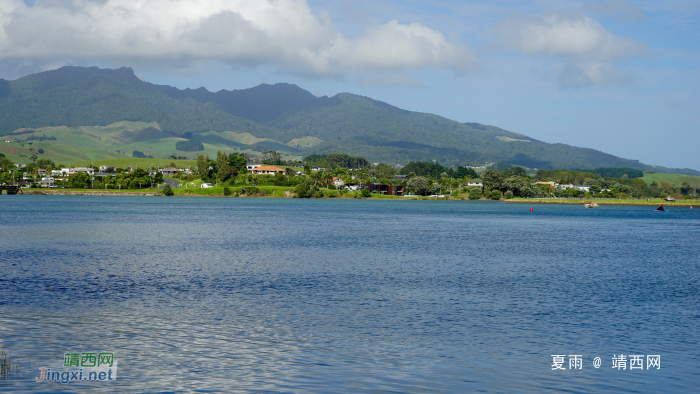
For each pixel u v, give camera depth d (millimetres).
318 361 28453
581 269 63594
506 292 47938
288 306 40719
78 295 43406
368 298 44281
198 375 26297
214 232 107062
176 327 34281
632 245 95188
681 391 25859
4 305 39406
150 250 75688
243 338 32219
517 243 95500
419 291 47688
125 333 32812
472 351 30609
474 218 178875
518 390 25328
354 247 83312
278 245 84375
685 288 51156
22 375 26062
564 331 35000
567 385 26125
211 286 48375
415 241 95188
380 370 27344
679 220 188250
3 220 130750
